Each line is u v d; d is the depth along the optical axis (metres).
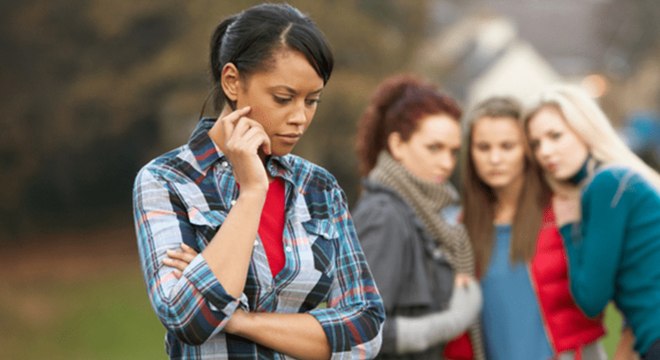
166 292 4.68
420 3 60.44
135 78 56.09
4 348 30.28
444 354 8.33
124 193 61.56
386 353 7.54
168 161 4.94
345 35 56.94
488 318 8.28
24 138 54.88
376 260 7.56
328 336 4.98
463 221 8.45
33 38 54.84
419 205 7.87
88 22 55.53
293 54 4.78
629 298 7.68
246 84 4.84
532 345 8.16
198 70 55.47
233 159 4.77
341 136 55.53
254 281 4.86
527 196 8.30
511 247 8.23
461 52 76.56
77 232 58.19
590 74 94.31
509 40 78.31
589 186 7.74
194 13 55.59
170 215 4.84
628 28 93.06
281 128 4.85
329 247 5.12
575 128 8.05
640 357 7.63
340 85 55.34
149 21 56.81
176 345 4.90
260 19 4.84
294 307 5.01
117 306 37.31
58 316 35.53
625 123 80.44
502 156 8.25
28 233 57.00
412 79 8.28
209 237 4.84
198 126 5.03
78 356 28.55
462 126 8.51
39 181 58.78
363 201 7.95
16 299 38.50
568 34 102.62
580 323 8.14
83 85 55.91
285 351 4.91
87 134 56.75
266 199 5.04
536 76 76.88
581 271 7.82
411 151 7.93
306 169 5.21
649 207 7.62
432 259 7.87
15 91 54.94
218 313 4.61
